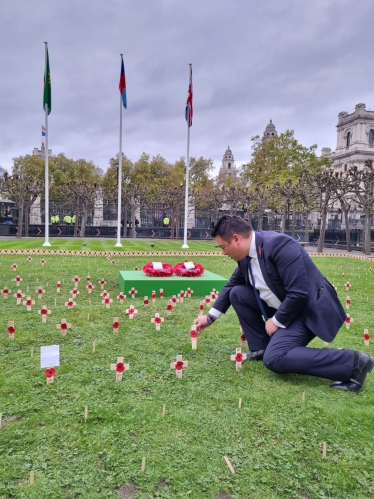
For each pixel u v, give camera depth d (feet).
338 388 11.15
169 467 7.57
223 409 9.87
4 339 14.98
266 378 11.84
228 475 7.39
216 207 127.13
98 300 22.53
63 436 8.56
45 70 58.44
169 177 164.55
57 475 7.29
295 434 8.85
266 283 11.96
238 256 12.39
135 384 11.25
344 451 8.27
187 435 8.70
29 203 105.91
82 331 16.26
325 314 11.39
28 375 11.68
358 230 98.99
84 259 46.14
